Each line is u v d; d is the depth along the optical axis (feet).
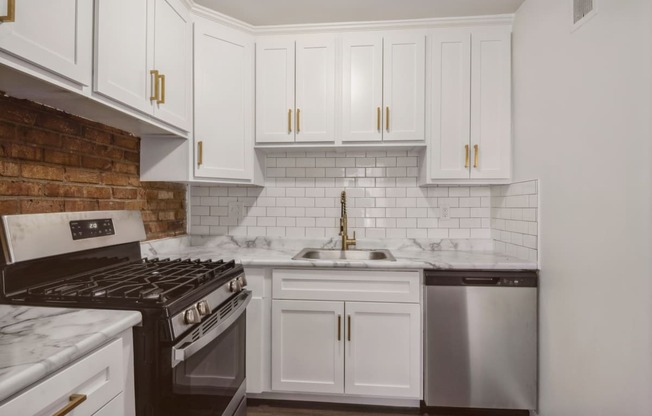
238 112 6.79
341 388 6.03
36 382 2.13
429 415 6.04
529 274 5.76
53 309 3.16
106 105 4.18
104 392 2.73
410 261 5.99
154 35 5.05
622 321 3.92
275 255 6.70
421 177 7.31
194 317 3.49
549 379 5.43
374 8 6.31
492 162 6.63
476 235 7.67
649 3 3.54
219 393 4.39
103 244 4.77
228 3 6.18
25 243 3.71
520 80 6.29
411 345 5.92
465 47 6.63
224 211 8.03
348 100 6.77
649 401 3.58
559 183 5.14
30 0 2.99
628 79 3.82
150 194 6.57
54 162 4.46
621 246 3.93
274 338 6.13
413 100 6.68
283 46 6.90
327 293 6.03
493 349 5.78
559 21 5.11
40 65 3.11
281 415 6.06
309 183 7.91
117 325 2.81
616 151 4.00
